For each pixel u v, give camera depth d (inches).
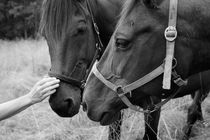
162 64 75.3
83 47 109.3
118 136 129.4
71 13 104.1
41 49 379.2
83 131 147.1
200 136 149.5
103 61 84.2
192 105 148.3
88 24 111.3
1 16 721.0
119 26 76.9
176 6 74.0
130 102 81.5
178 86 79.5
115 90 79.5
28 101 86.9
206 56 80.0
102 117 84.0
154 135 123.0
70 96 105.8
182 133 145.2
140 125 150.5
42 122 165.9
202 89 137.6
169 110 161.3
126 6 78.3
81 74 109.8
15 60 323.6
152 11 74.6
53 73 103.5
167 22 74.6
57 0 101.4
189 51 76.9
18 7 697.6
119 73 78.7
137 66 76.2
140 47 75.0
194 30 76.4
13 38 730.2
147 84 77.2
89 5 114.9
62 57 103.8
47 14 101.9
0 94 211.8
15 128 165.5
